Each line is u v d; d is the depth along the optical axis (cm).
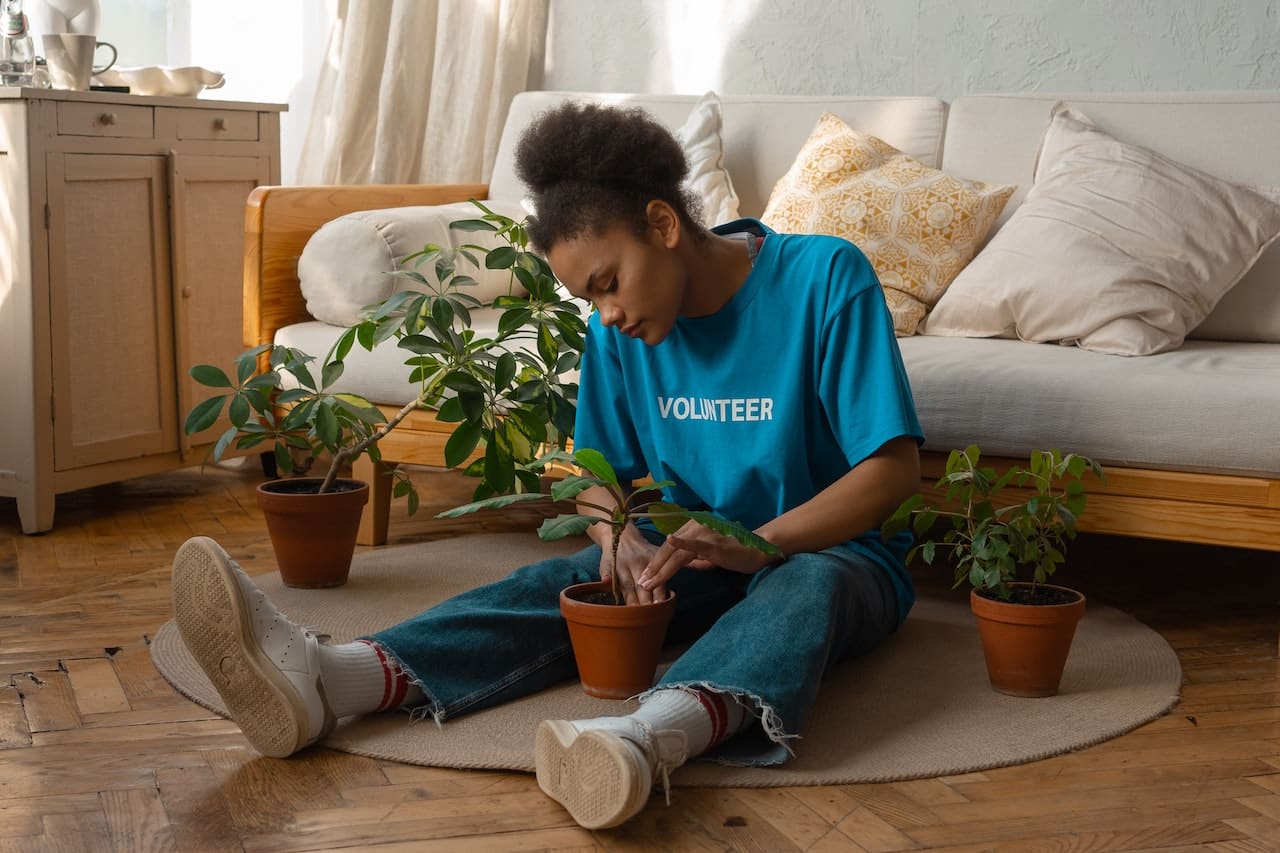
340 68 319
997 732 145
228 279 282
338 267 231
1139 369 186
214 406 196
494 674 152
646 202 140
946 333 223
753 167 259
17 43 246
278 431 200
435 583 205
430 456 226
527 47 315
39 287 235
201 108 270
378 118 317
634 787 117
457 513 139
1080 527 186
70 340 244
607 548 158
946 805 127
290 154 346
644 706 130
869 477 150
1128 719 149
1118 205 215
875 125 254
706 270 152
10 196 234
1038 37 274
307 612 189
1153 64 268
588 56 314
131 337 258
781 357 154
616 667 149
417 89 318
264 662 133
